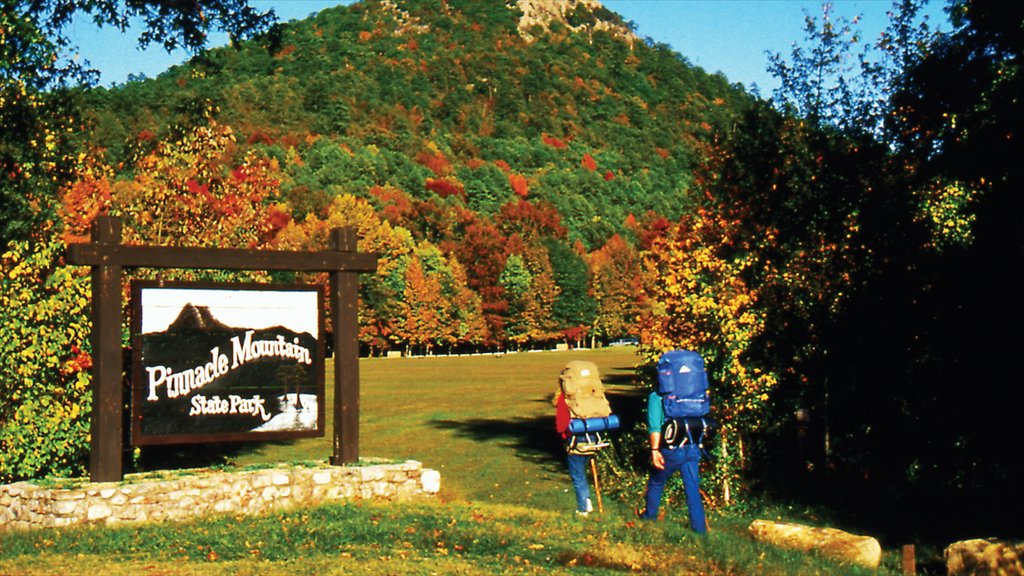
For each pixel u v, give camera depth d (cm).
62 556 992
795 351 2148
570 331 14600
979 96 1912
